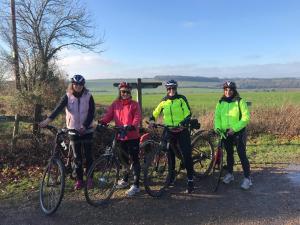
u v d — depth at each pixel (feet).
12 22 32.86
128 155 11.96
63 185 10.25
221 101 13.00
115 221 10.06
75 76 11.30
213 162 13.73
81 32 42.75
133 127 11.39
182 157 12.78
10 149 15.05
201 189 12.69
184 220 10.18
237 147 12.86
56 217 10.25
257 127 23.22
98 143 15.31
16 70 32.60
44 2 37.63
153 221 10.10
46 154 15.02
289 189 12.80
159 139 12.74
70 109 11.41
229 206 11.21
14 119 15.34
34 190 12.14
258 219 10.25
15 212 10.52
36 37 37.58
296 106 25.44
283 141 21.02
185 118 12.12
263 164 16.06
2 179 13.11
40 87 33.35
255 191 12.58
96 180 11.25
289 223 9.98
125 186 12.41
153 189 12.17
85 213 10.52
